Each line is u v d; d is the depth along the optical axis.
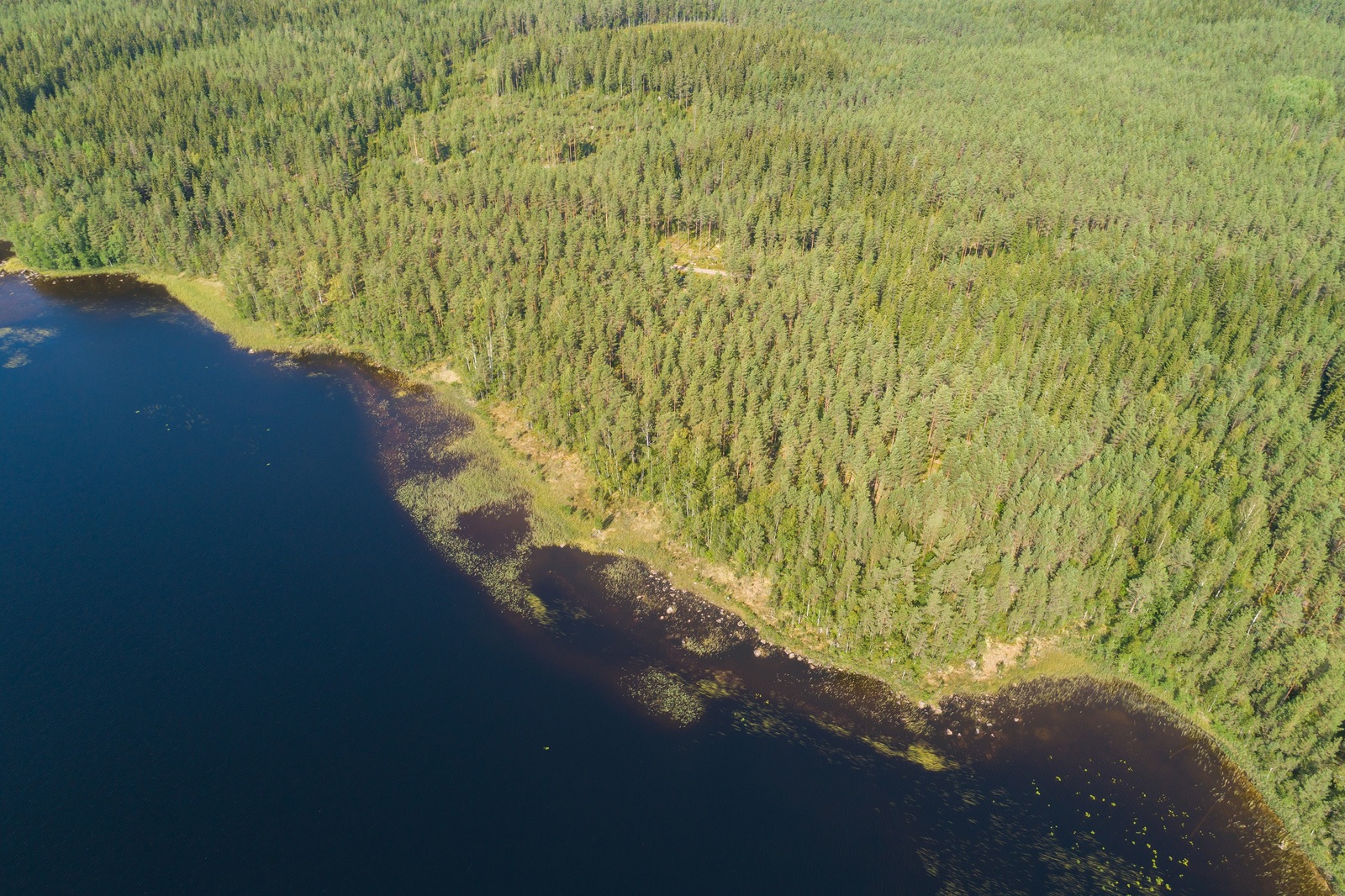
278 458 128.75
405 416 140.88
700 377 125.31
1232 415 120.00
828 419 115.50
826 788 80.81
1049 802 80.62
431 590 103.44
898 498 105.12
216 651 93.12
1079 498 101.81
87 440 132.00
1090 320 143.88
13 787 77.00
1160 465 109.88
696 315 145.62
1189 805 80.75
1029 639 97.56
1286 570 94.19
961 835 77.00
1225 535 100.00
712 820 77.00
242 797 77.06
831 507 101.88
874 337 139.25
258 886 69.69
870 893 71.50
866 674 93.56
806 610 99.31
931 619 93.19
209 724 84.19
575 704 88.50
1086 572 97.38
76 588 101.38
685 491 110.62
